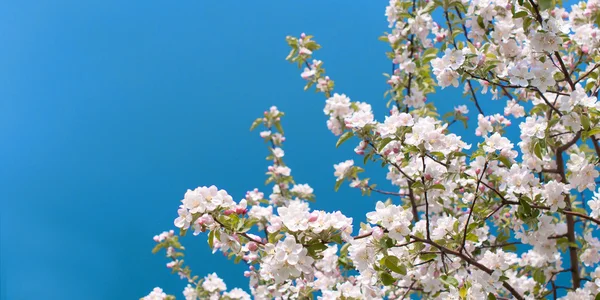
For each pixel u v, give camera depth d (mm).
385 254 2580
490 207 3506
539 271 4188
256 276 4520
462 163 3256
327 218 2393
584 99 2867
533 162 3594
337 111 4121
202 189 2492
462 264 3314
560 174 3738
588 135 2889
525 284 4336
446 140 2838
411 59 4711
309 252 2404
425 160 3109
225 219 2514
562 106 2943
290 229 2365
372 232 2590
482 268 3047
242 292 5309
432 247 3033
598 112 2830
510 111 4238
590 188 3277
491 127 3844
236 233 2523
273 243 2475
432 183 3031
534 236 3578
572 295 3670
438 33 4281
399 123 2855
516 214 3279
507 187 3326
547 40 3143
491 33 3652
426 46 4676
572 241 3791
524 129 3109
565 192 3100
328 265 3510
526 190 3092
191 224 2555
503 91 4273
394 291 3568
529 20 3137
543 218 3484
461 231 3227
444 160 3002
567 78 3301
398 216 2576
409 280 3314
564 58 3930
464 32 4023
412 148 2799
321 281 3641
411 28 4617
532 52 3393
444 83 3242
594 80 3496
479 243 3502
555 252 3965
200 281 5465
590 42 3672
